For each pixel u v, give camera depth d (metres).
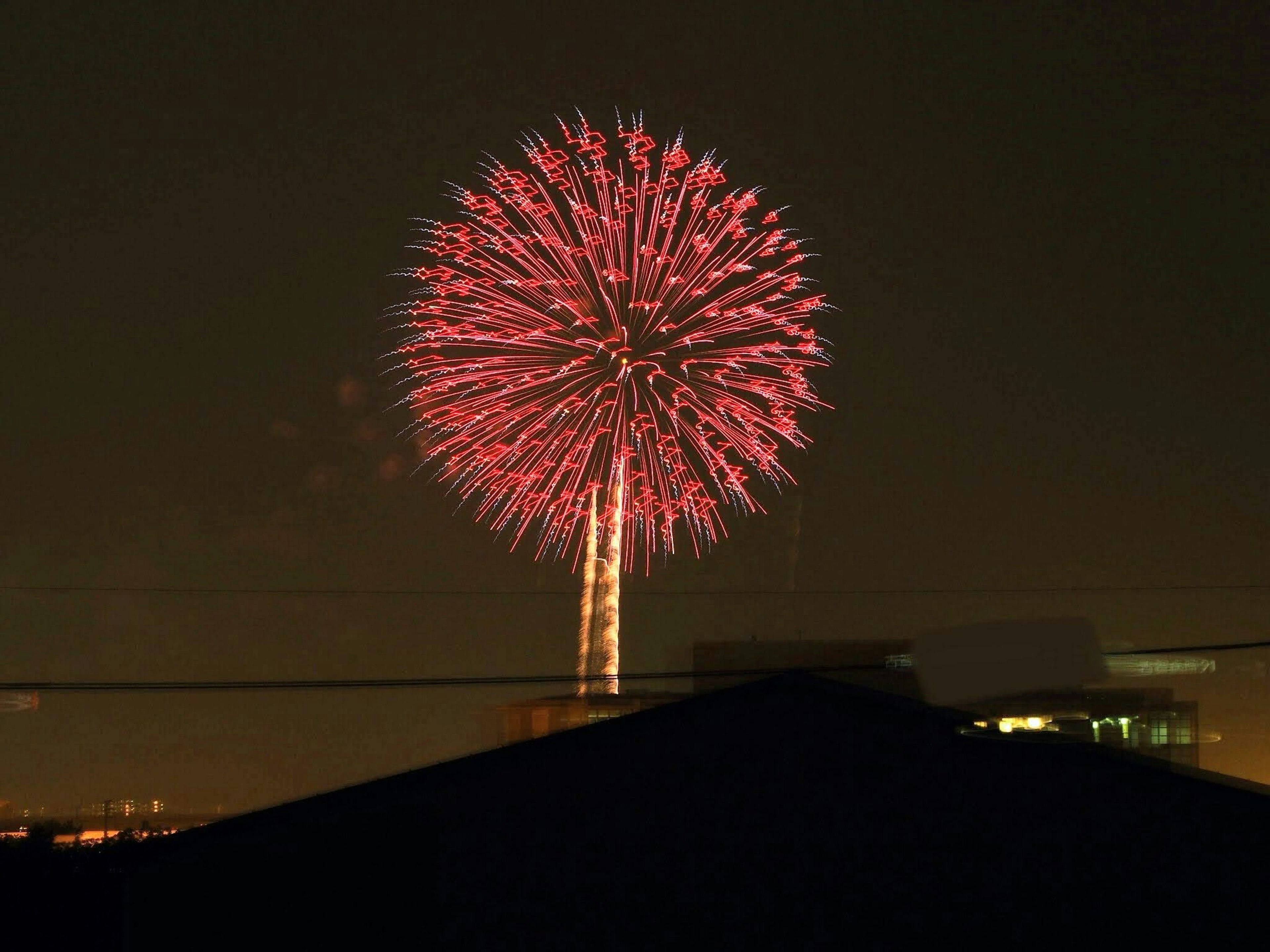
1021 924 19.67
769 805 20.31
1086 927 19.59
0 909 32.75
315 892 20.55
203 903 20.62
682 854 20.27
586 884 20.28
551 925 20.20
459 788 20.77
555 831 20.50
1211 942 19.42
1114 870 19.73
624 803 20.50
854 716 20.53
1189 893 19.56
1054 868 19.81
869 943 19.78
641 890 20.20
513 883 20.39
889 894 19.91
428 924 20.38
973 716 20.42
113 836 47.56
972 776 20.16
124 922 20.56
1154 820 19.83
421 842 20.64
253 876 20.69
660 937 20.02
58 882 33.78
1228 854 19.66
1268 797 19.77
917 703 20.52
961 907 19.78
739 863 20.16
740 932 19.95
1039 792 20.08
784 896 20.02
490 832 20.56
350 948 20.34
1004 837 19.95
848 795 20.27
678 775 20.55
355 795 20.86
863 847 20.08
